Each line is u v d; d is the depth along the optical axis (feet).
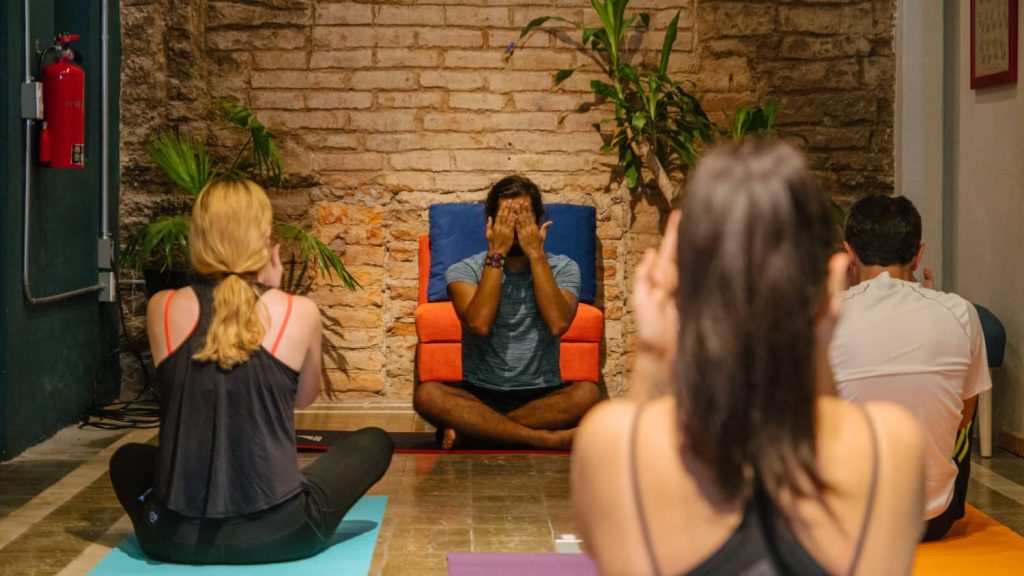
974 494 13.20
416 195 20.38
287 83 20.20
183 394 9.69
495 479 13.92
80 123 15.71
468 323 15.58
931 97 18.29
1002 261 15.94
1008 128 15.69
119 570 9.69
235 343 9.54
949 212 17.95
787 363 3.18
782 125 20.53
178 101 19.84
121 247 19.61
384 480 13.84
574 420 16.02
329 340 20.36
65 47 16.07
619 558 3.27
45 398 16.22
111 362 19.22
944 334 9.59
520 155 20.44
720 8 20.43
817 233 3.25
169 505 9.66
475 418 15.57
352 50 20.22
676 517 3.24
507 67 20.36
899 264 10.23
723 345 3.18
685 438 3.24
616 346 20.53
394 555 10.61
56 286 16.67
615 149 20.51
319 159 20.27
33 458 15.02
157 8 19.53
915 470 3.33
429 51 20.29
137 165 19.63
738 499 3.20
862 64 20.44
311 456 15.61
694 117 19.88
